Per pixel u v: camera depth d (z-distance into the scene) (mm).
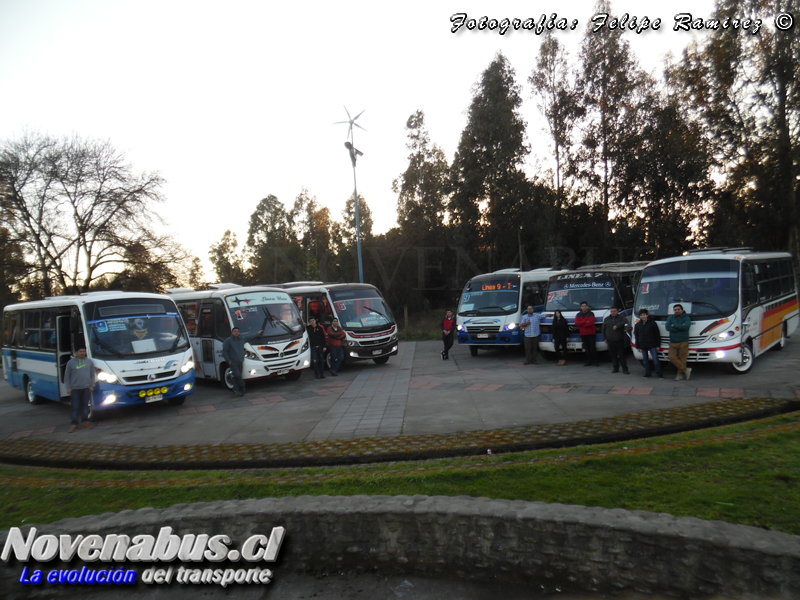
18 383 16500
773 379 11508
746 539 4059
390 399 12586
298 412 11891
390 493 6273
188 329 17688
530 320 16938
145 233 35844
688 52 31547
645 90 36125
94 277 35844
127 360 12609
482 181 37312
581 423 8953
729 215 32031
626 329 13953
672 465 6352
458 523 4840
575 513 4676
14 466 9477
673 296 13219
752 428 7816
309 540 5125
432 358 20469
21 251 33281
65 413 14156
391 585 4828
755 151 29484
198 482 7230
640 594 4305
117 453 9500
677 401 10133
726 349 12180
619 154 35688
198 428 11070
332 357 17500
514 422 9484
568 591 4520
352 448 8562
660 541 4250
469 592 4656
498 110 36562
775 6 28422
